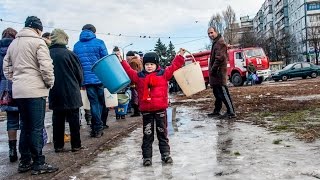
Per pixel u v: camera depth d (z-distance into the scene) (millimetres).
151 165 5312
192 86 6883
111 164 5477
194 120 9547
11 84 5863
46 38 7328
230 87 26969
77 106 6391
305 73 35625
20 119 5645
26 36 5262
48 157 6125
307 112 9406
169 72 5562
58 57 6312
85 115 10258
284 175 4434
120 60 6023
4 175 5207
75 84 6410
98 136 7859
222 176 4559
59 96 6285
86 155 6129
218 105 10000
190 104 14609
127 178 4734
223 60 9336
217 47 9391
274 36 83938
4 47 5938
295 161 4980
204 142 6609
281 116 9031
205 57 28969
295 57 83062
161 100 5438
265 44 82000
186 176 4664
